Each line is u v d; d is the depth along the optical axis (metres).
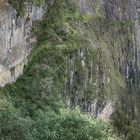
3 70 49.94
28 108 48.84
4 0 49.50
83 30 66.56
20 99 49.47
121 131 66.25
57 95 54.47
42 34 59.66
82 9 70.38
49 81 53.25
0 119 42.31
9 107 45.34
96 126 48.47
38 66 54.62
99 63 66.00
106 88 66.38
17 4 52.47
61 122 47.97
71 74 58.78
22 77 53.16
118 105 69.50
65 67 57.81
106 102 64.56
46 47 57.94
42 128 46.62
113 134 59.69
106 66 68.56
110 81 68.75
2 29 49.53
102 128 49.81
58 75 56.62
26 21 55.03
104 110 64.31
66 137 46.84
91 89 61.62
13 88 50.81
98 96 62.91
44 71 55.09
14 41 51.97
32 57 56.22
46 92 52.31
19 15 52.69
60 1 66.00
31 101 50.47
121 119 67.69
